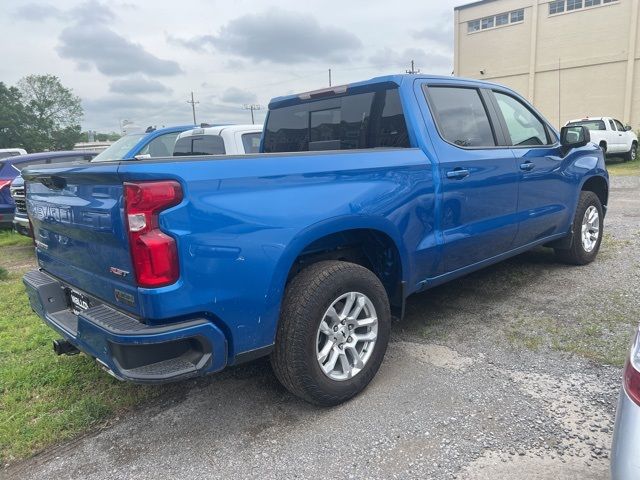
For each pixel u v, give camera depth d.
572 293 4.70
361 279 3.02
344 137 4.06
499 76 32.66
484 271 5.56
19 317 4.95
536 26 30.19
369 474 2.43
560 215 5.02
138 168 2.22
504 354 3.57
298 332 2.76
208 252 2.38
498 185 4.10
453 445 2.60
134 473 2.55
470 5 33.16
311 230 2.77
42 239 3.27
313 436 2.76
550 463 2.41
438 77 3.88
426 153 3.52
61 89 82.06
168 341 2.33
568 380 3.16
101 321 2.45
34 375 3.61
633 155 20.67
